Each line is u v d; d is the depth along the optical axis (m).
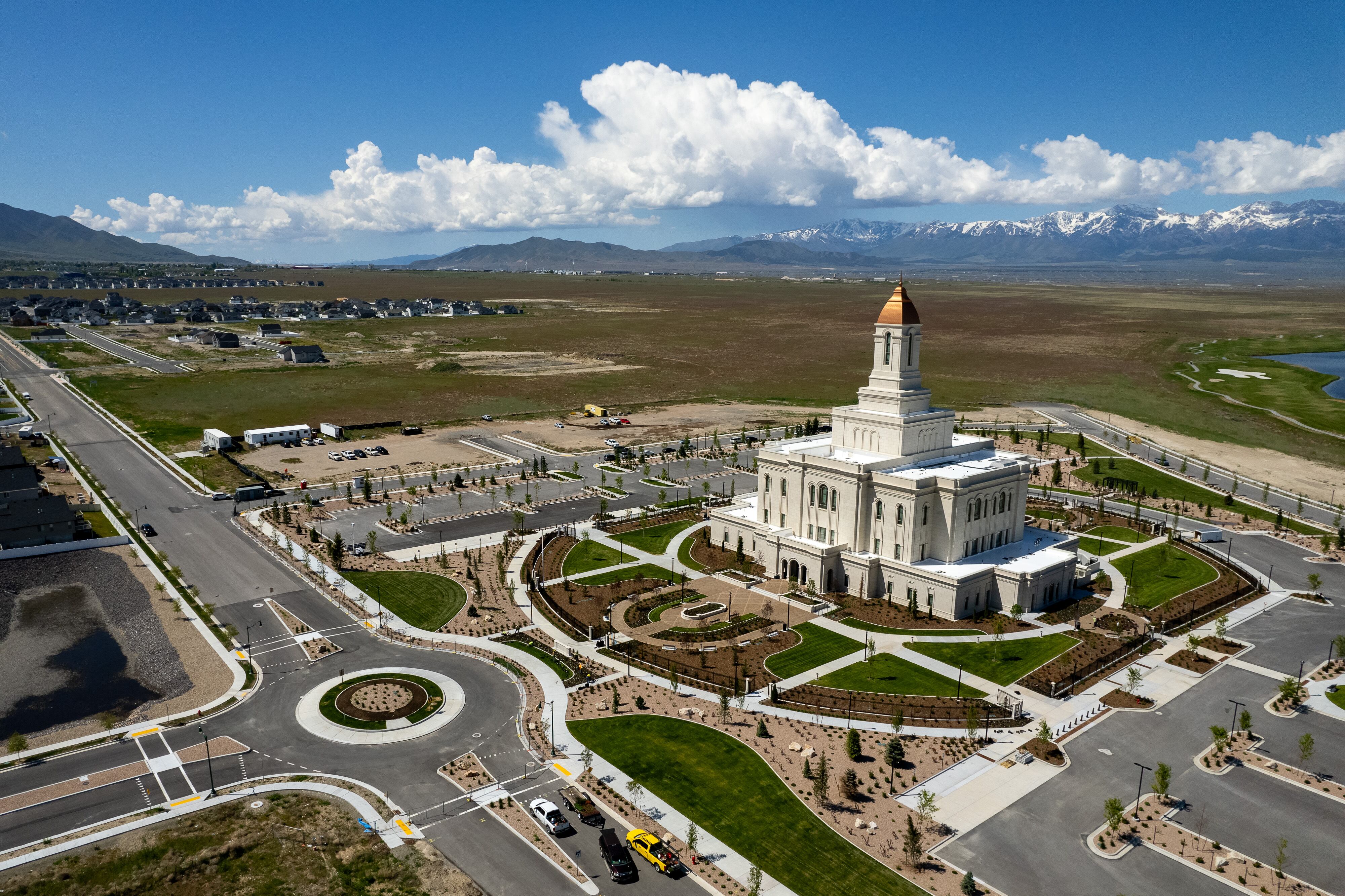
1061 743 93.69
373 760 88.75
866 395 144.38
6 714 96.56
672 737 93.94
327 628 119.75
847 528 136.38
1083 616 126.94
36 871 72.06
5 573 135.62
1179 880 72.69
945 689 105.31
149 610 124.12
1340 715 99.62
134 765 87.44
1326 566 148.75
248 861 73.75
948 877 72.75
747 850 76.19
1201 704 102.12
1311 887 72.06
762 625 123.38
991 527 138.75
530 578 138.75
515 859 74.50
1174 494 190.00
